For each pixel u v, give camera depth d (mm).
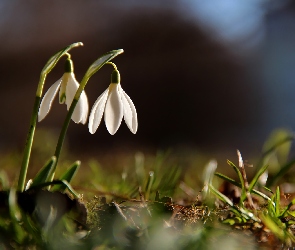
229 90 2393
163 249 433
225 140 2283
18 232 431
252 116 2352
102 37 2404
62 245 427
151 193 556
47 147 927
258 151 1396
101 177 651
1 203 451
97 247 433
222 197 490
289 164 572
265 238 458
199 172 731
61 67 2332
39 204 451
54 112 2076
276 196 489
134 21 2424
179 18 2439
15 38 2336
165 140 2322
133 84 2375
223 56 2424
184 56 2420
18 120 2223
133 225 456
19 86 2291
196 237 437
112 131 491
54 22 2389
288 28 2262
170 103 2379
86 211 451
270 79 2326
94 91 2273
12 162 844
